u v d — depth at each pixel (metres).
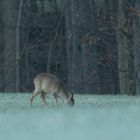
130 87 50.94
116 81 53.91
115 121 17.77
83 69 51.75
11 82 55.59
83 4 51.72
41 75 28.64
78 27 51.72
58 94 28.19
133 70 50.81
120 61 50.94
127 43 50.56
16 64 55.59
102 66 53.06
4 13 55.84
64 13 55.94
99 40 52.31
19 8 55.66
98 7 53.84
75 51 51.81
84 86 51.72
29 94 38.56
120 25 50.28
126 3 50.94
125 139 14.28
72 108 24.75
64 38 55.06
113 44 52.31
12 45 55.56
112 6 53.62
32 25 56.09
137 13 48.19
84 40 51.12
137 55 49.00
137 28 49.16
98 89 51.91
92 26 51.62
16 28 55.66
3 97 35.22
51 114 20.91
